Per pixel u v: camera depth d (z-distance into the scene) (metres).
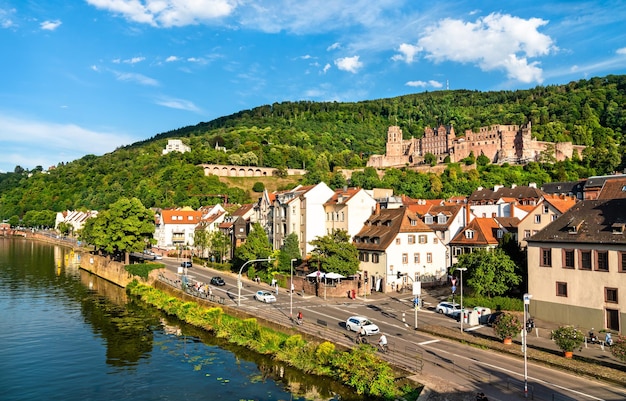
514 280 62.16
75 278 110.62
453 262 84.62
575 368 38.84
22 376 47.84
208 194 198.12
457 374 38.72
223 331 59.91
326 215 94.75
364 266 84.00
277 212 101.94
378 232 83.50
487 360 42.44
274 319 58.34
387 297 74.19
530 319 54.72
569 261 54.25
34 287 98.06
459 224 91.56
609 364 39.28
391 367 40.59
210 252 123.31
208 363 50.81
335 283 76.31
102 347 57.22
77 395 43.03
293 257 90.19
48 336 62.03
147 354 54.28
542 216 75.06
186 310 69.19
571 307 53.69
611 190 77.75
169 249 143.75
